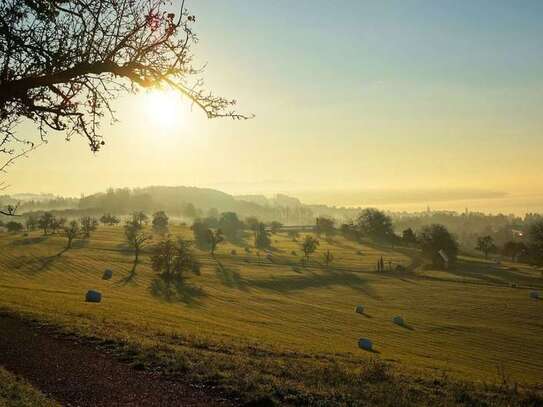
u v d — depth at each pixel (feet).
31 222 595.06
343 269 442.91
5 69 21.01
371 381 52.85
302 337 151.12
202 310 212.23
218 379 43.80
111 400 36.40
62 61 21.44
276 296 301.43
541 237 420.36
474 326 230.48
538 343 200.54
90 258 385.91
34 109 21.49
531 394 54.80
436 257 483.92
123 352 52.49
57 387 38.68
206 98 23.63
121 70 22.30
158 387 40.75
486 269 472.44
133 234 404.16
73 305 115.85
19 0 21.15
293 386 43.47
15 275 288.92
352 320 230.89
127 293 248.52
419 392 49.57
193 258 346.95
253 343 81.82
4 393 31.55
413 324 230.48
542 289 353.10
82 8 21.54
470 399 48.70
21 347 52.80
